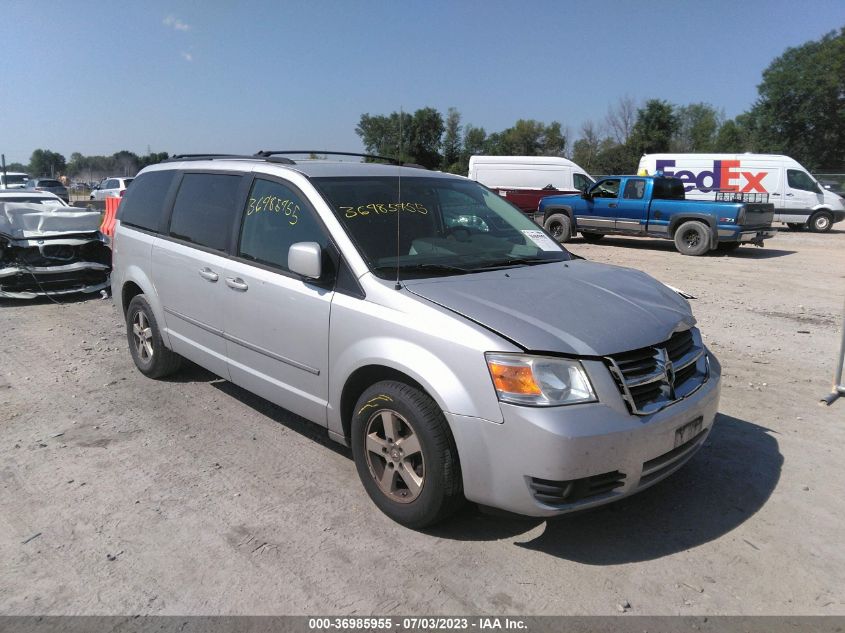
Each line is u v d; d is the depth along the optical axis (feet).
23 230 29.63
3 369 19.79
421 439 10.23
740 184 73.61
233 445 14.34
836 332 24.85
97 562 10.13
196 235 15.65
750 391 17.92
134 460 13.60
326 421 12.34
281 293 12.76
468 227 14.15
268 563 10.08
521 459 9.27
